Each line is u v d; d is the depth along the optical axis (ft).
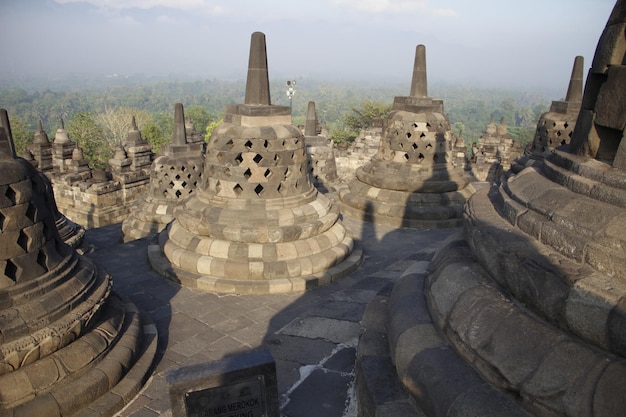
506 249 13.89
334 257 34.22
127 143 93.61
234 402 15.39
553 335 12.19
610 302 10.67
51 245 20.81
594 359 11.03
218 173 33.91
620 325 10.32
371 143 95.04
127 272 35.22
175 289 32.24
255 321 27.96
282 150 33.30
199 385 14.92
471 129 511.40
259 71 33.35
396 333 17.10
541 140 59.41
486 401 12.57
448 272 16.93
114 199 86.79
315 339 24.86
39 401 18.06
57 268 20.62
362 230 47.11
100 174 87.76
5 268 18.84
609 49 13.84
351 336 25.11
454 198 48.75
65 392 18.67
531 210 14.75
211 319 28.17
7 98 627.46
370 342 18.66
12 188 18.79
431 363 14.61
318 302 29.12
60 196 88.89
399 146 50.01
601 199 12.87
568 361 11.43
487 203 18.06
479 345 13.66
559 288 11.93
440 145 49.34
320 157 69.36
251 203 33.24
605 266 11.50
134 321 24.16
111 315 22.79
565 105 57.31
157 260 35.27
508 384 12.42
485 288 15.03
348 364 22.58
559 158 15.98
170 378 14.83
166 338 25.95
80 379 19.43
